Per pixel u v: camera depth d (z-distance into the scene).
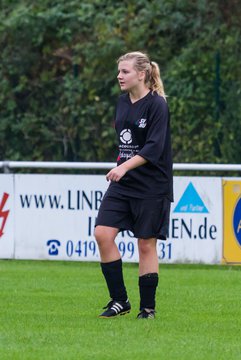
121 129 21.91
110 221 21.88
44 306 24.75
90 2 54.97
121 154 22.02
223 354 18.86
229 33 50.53
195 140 47.53
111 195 21.97
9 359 18.28
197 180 33.19
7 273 31.88
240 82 46.75
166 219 22.00
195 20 51.84
